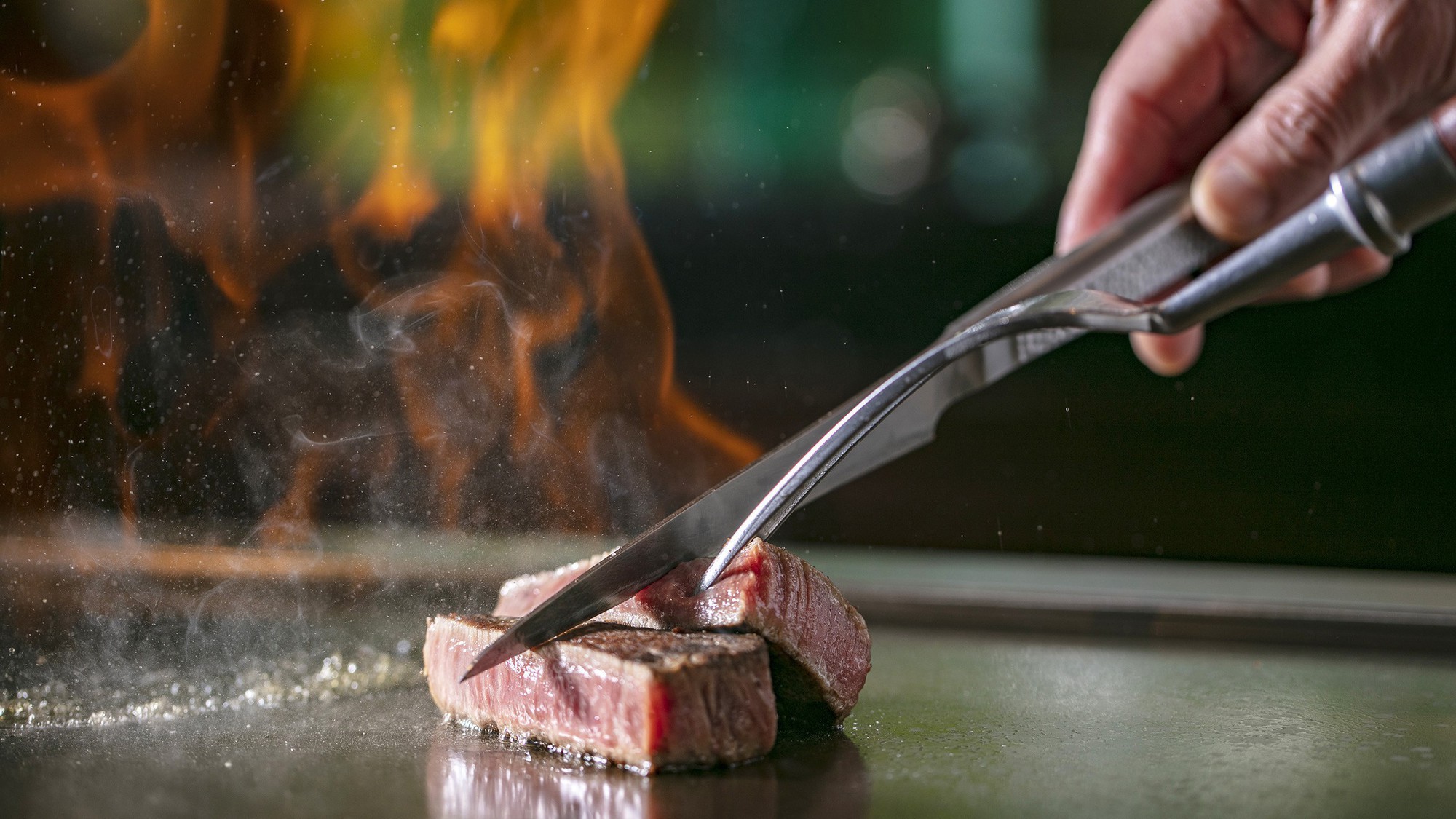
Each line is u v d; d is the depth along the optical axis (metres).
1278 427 1.38
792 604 0.59
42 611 0.74
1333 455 1.38
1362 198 0.52
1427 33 0.59
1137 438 1.38
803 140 1.46
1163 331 0.55
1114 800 0.54
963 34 1.45
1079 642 0.74
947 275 1.44
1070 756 0.58
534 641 0.59
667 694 0.56
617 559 0.59
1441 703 0.64
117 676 0.66
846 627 0.61
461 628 0.62
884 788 0.55
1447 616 0.73
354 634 0.72
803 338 1.45
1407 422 1.37
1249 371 1.40
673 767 0.56
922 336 1.44
